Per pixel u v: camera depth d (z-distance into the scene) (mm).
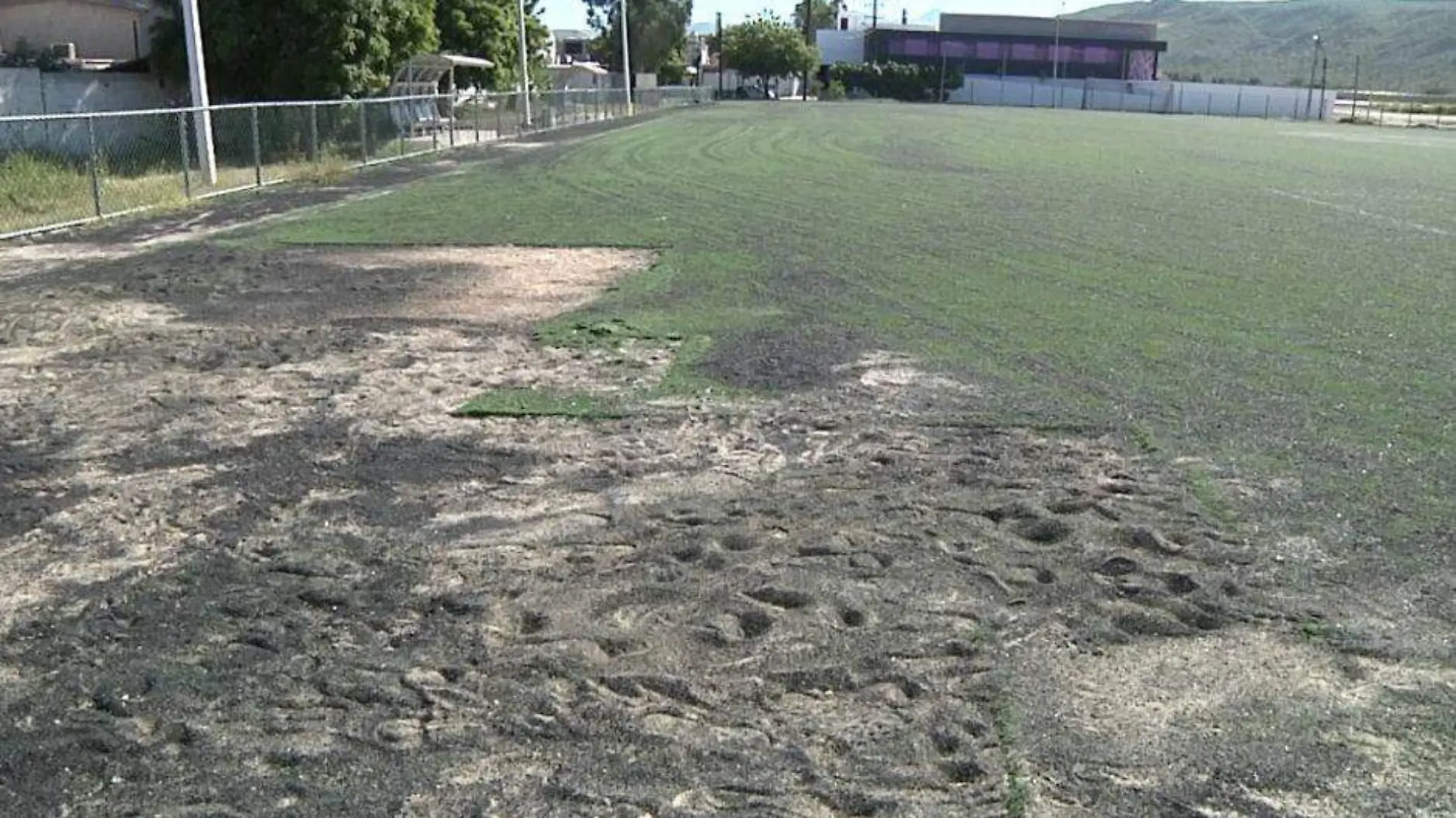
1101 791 3871
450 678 4594
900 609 5145
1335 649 4801
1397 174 29250
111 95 32094
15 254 15281
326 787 3912
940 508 6293
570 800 3836
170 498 6523
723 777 3949
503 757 4078
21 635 4980
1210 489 6531
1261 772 3979
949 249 15281
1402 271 13906
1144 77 127938
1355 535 5906
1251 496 6434
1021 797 3834
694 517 6184
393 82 38969
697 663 4703
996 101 112750
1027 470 6848
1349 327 10742
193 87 22719
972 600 5230
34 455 7262
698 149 33750
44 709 4414
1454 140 54031
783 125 48594
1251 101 102250
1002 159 31750
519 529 6055
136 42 37344
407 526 6109
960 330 10531
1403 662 4703
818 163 29141
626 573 5512
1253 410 8031
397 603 5227
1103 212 19516
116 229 17578
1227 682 4555
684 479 6754
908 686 4516
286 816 3764
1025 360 9445
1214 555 5676
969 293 12273
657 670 4648
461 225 17844
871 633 4930
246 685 4562
